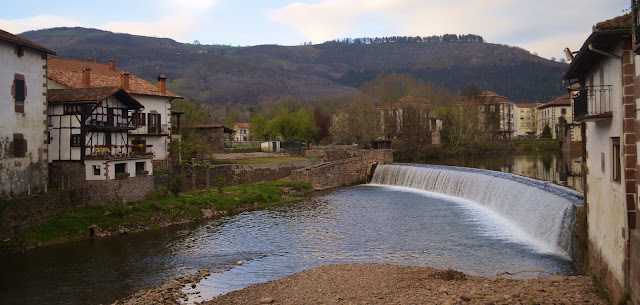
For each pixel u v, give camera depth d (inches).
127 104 1988.2
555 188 1609.3
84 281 1139.3
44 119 1690.5
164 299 999.6
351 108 4982.8
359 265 1175.6
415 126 4350.4
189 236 1587.1
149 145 2145.7
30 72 1628.9
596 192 906.7
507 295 821.2
